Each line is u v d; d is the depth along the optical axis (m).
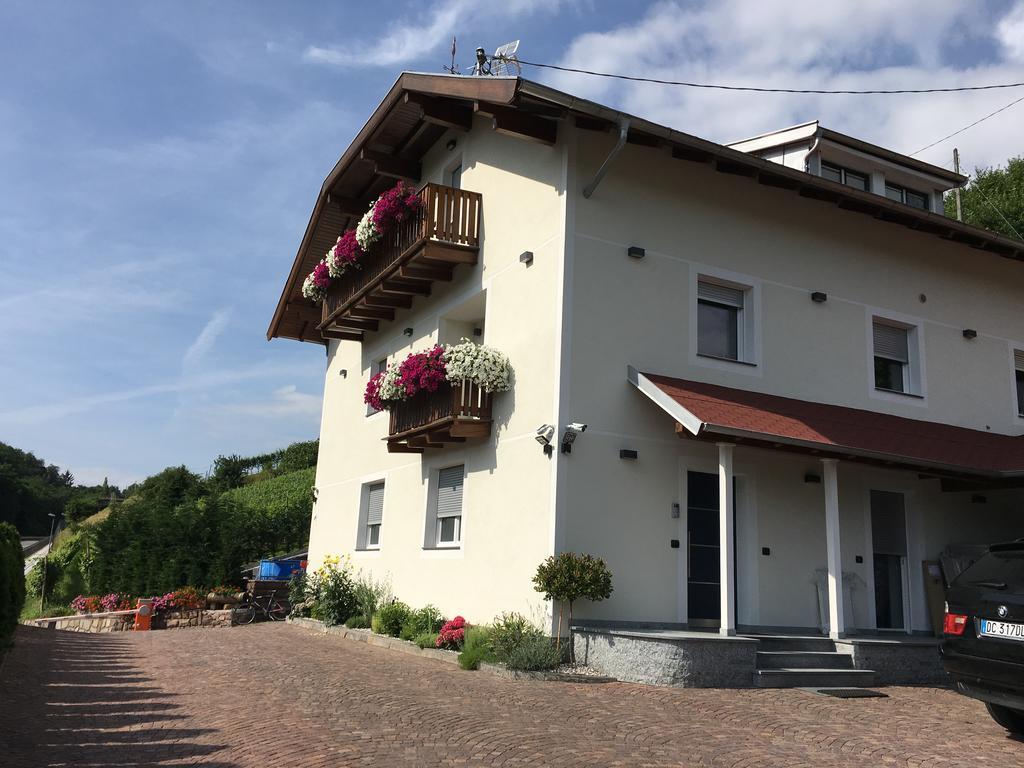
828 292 13.65
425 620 12.99
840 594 10.73
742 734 6.85
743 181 13.16
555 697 8.22
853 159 17.97
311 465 40.94
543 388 11.32
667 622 10.98
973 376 15.14
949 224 14.05
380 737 6.31
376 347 18.06
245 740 6.17
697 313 12.42
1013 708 6.66
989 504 14.22
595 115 10.74
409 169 16.81
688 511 11.59
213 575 21.05
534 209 12.27
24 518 94.50
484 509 12.43
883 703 8.67
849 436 11.35
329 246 20.28
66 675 9.30
